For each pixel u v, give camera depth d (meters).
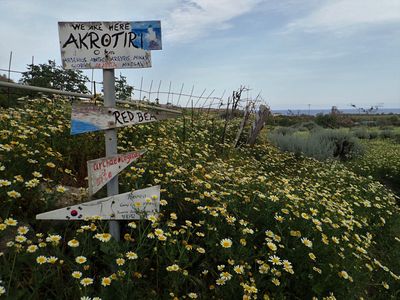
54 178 3.12
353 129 22.98
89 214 2.39
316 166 7.75
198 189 3.33
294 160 8.30
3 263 2.08
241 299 2.29
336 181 6.25
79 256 2.07
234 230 2.80
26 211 2.67
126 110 2.46
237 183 3.92
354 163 9.80
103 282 1.93
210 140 7.07
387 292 3.21
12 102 5.93
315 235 2.99
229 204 3.12
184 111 8.02
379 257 3.98
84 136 3.95
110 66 2.38
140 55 2.42
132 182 3.13
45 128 3.68
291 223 3.04
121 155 2.49
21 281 1.97
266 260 2.59
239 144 8.34
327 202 3.99
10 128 3.51
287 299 2.49
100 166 2.38
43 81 8.01
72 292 2.01
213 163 4.82
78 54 2.33
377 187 6.07
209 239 2.57
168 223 2.58
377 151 12.48
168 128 5.93
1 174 2.71
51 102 4.92
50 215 2.33
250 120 9.53
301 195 4.23
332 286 2.60
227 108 8.24
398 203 6.97
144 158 3.82
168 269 2.13
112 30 2.36
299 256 2.68
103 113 2.38
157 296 2.17
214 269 2.51
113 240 2.28
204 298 2.27
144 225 2.68
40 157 3.15
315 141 10.84
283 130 16.03
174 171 3.50
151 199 2.53
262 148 8.27
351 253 3.05
